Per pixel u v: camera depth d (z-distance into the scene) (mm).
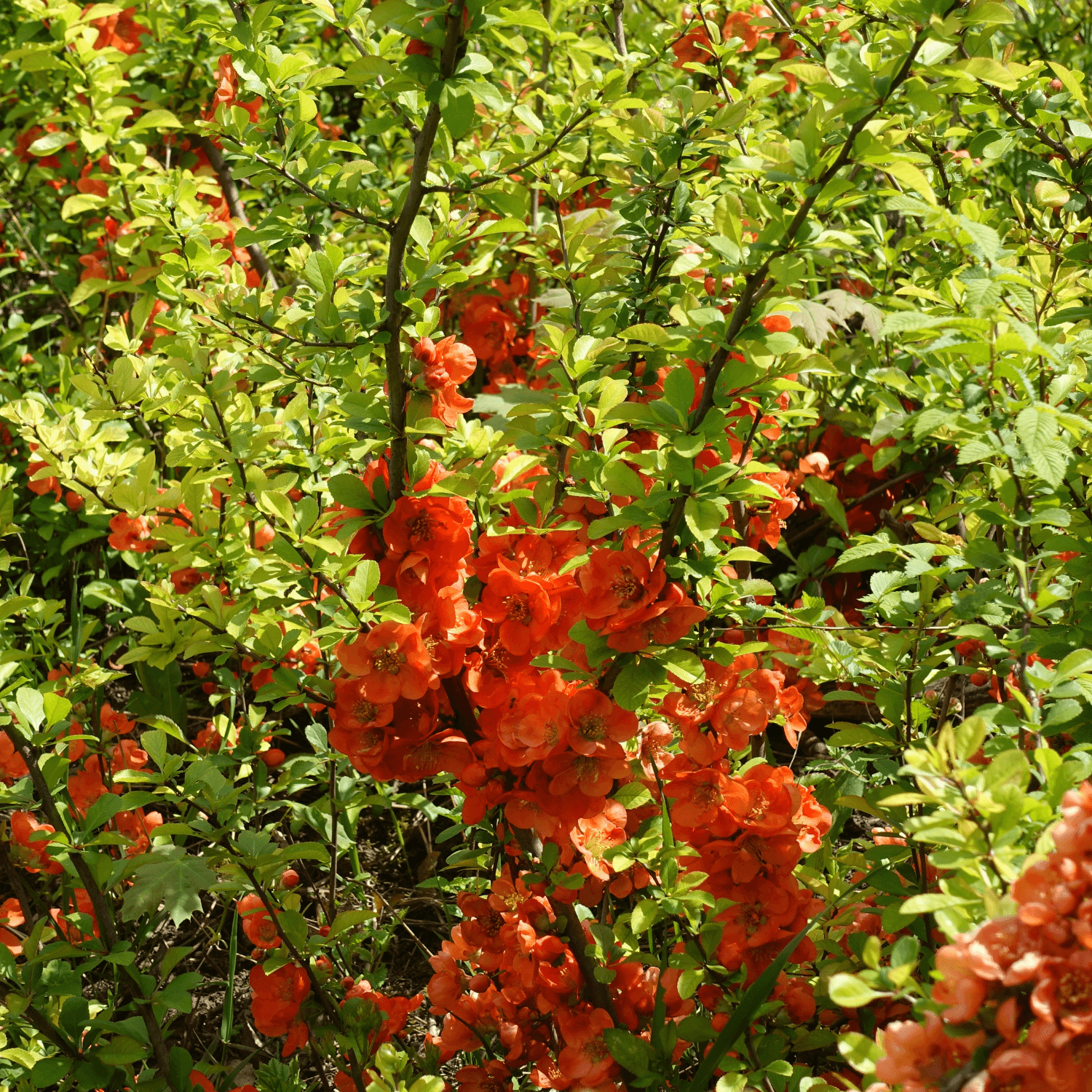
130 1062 1341
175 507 1464
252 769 1490
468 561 1352
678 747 1397
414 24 1241
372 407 1312
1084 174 1449
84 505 1827
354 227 1627
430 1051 1395
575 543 1358
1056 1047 1062
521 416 1387
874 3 1260
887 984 1123
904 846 1326
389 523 1311
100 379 1753
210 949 1657
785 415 1430
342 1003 1398
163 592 1463
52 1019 1405
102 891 1374
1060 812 1127
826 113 1241
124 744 1600
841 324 1685
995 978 1080
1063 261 1426
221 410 1437
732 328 1252
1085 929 1060
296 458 1514
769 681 1313
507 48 1793
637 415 1271
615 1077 1327
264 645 1377
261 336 1521
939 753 1122
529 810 1299
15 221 2389
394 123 1354
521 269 2115
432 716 1314
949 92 1270
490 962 1352
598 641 1274
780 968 1256
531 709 1298
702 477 1250
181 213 1664
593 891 1369
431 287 1321
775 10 1653
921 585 1357
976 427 1228
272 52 1461
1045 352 1172
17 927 1565
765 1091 1306
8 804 1388
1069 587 1321
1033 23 2346
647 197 1498
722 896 1312
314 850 1342
